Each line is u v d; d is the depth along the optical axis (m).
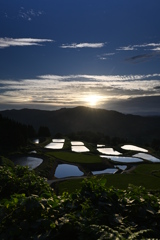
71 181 38.88
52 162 58.00
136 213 4.25
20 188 5.92
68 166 55.12
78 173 49.22
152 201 4.52
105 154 77.62
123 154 80.38
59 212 3.88
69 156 66.50
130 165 60.56
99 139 115.19
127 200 4.44
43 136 123.06
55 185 36.41
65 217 3.66
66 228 3.47
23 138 85.12
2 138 81.62
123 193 4.84
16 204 3.87
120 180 40.34
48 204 3.98
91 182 4.74
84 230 3.33
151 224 4.05
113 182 38.78
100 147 95.56
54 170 50.75
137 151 87.19
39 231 3.53
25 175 6.27
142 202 4.41
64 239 3.48
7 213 3.80
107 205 4.26
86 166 56.00
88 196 4.45
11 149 75.62
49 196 4.53
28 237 3.36
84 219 3.59
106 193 4.52
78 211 3.89
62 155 68.00
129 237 3.17
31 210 3.81
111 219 3.93
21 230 3.47
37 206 3.76
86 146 91.75
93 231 3.28
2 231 3.56
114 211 4.21
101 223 3.94
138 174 46.03
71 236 3.51
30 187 5.96
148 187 36.53
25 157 66.25
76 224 3.51
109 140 116.88
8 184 5.96
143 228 3.93
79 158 63.72
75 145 94.75
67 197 4.53
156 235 3.81
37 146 86.19
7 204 3.89
